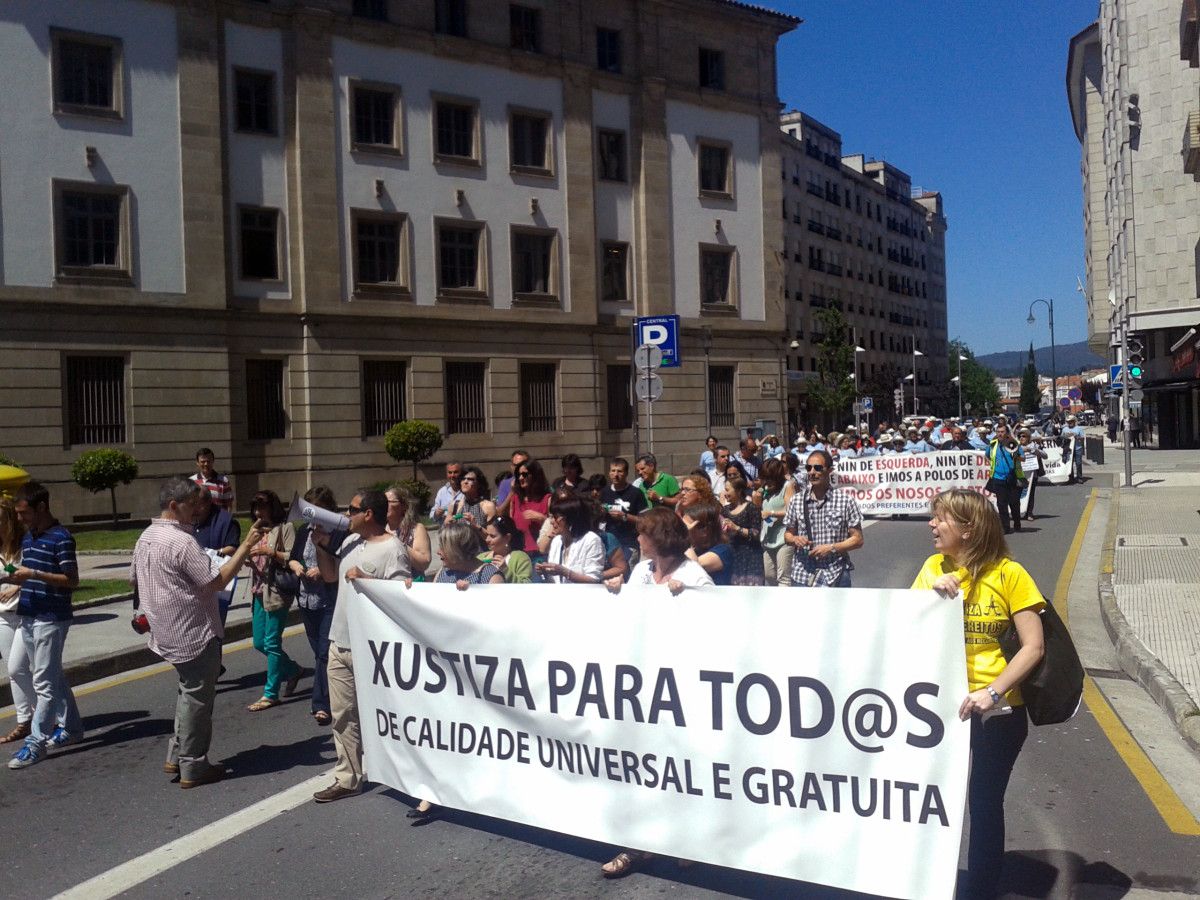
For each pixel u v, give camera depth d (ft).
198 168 93.20
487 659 18.19
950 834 14.11
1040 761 22.25
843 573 27.86
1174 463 121.90
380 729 19.92
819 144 261.85
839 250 272.72
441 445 103.30
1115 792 20.26
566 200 118.32
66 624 24.91
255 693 30.63
